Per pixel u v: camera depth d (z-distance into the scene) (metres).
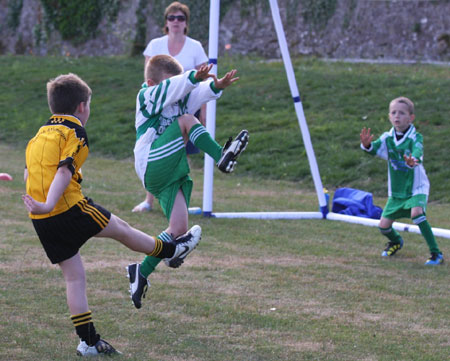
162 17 48.47
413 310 9.95
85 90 7.99
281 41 17.86
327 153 26.95
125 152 29.98
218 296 10.30
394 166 13.58
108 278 10.98
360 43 42.97
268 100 34.56
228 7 46.75
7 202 17.53
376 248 14.36
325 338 8.59
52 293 10.10
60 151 7.57
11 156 28.44
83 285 7.82
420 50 41.19
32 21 52.88
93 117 35.25
